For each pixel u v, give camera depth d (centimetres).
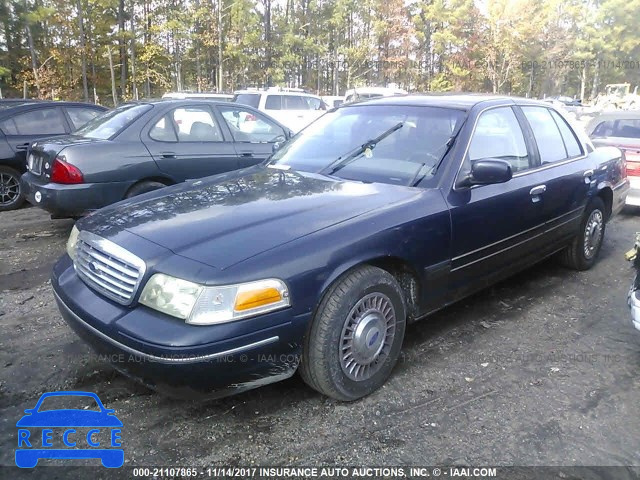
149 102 653
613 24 4725
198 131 655
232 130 686
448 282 352
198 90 3925
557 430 280
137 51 3691
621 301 459
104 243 280
